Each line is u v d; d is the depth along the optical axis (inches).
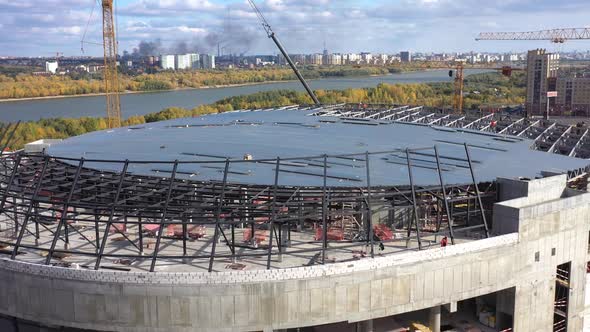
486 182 3117.6
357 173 3245.6
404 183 3021.7
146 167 3435.0
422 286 2522.1
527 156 3850.9
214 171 3304.6
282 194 2817.4
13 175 2866.6
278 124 5260.8
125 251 2706.7
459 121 5974.4
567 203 2839.6
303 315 2380.7
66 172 3248.0
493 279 2667.3
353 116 6190.9
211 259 2354.8
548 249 2822.3
